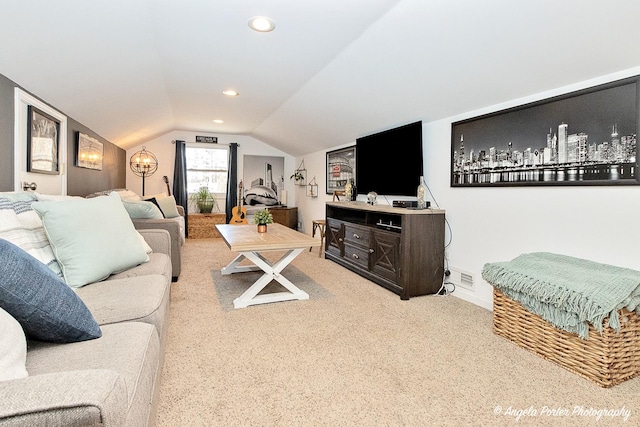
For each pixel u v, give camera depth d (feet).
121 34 7.34
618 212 6.41
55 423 1.93
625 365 5.59
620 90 6.25
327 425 4.56
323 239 17.07
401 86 9.58
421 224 9.96
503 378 5.72
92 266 5.53
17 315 3.08
